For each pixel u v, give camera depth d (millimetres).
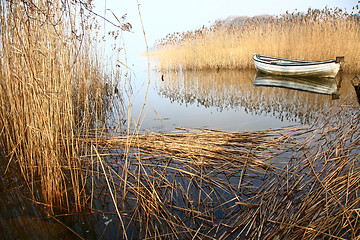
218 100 7242
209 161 3340
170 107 6578
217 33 14711
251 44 13812
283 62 11508
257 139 4008
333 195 2324
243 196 2619
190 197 2613
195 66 14758
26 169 2887
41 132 2270
